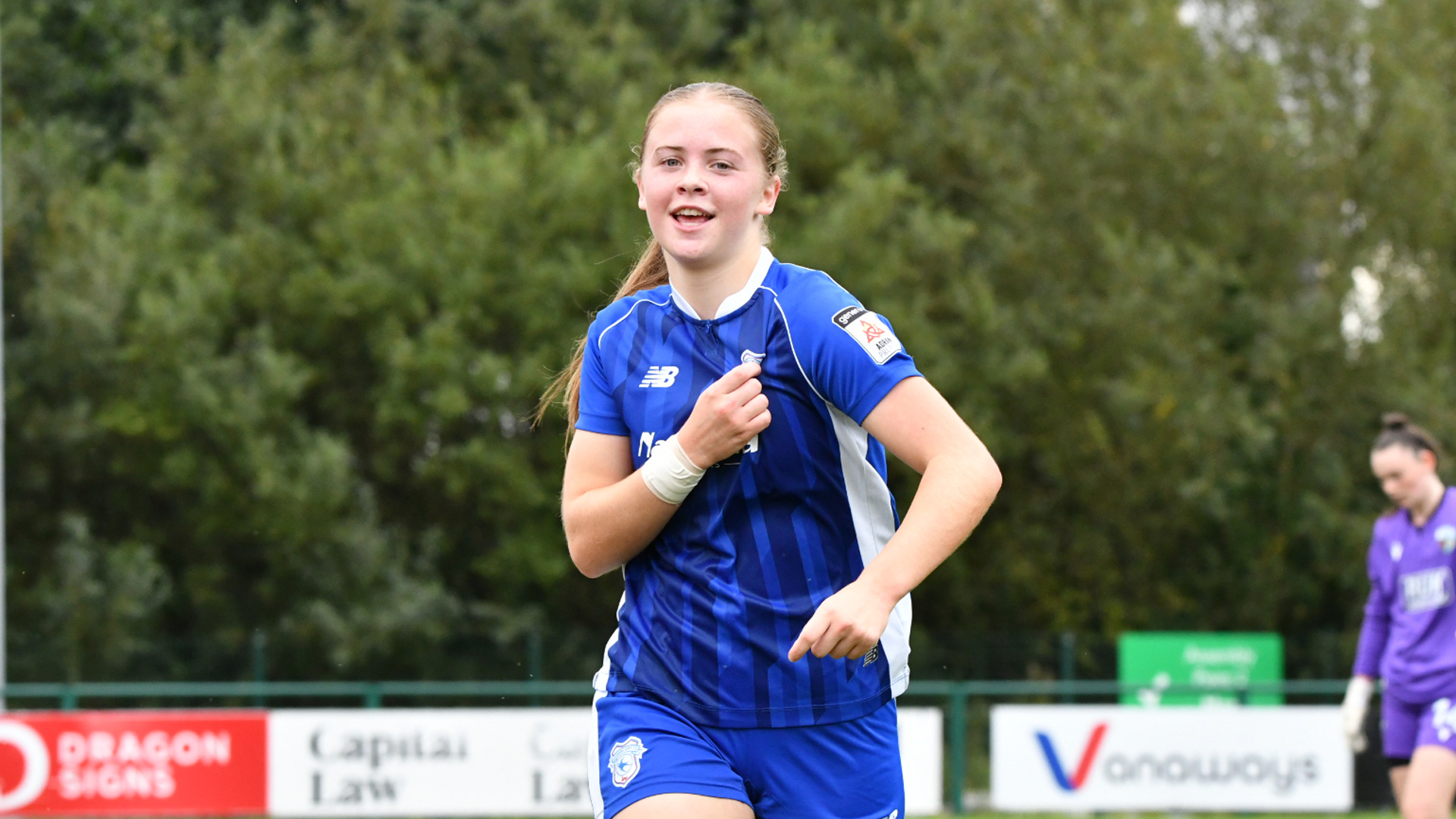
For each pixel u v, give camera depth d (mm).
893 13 63688
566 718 37000
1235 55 65312
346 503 54406
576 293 53156
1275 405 60156
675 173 8945
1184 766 38625
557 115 61281
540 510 55938
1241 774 38562
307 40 63656
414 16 63281
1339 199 62594
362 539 53062
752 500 9016
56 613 51094
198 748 36094
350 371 57062
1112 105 61469
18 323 53844
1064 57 61281
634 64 60406
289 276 54812
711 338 9141
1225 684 46531
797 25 62219
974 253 60312
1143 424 60344
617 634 9789
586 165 52875
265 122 56125
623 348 9484
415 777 36656
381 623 51781
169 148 55594
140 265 52875
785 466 8945
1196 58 62375
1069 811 38562
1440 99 61438
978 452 8602
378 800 36562
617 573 61500
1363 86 63656
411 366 51844
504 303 53562
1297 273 63062
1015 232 59750
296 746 36406
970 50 61062
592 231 54906
